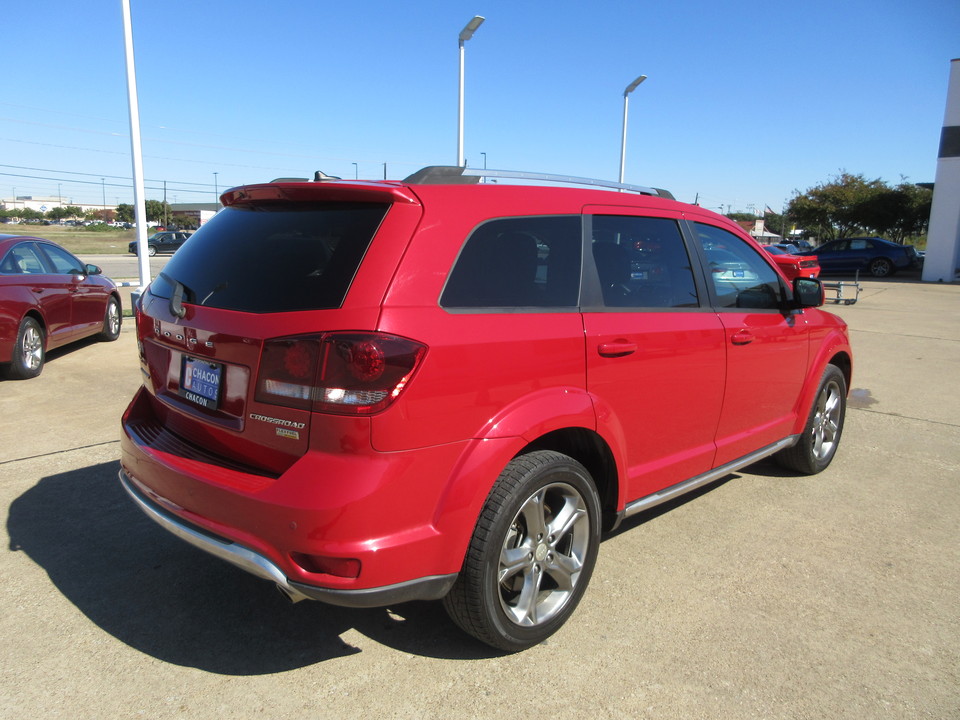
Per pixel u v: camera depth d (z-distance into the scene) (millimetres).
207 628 2914
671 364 3219
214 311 2600
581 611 3059
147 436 2893
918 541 3812
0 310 6586
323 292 2352
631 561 3529
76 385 6820
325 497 2211
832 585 3318
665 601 3152
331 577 2260
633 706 2463
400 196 2459
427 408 2307
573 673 2641
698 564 3506
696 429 3504
